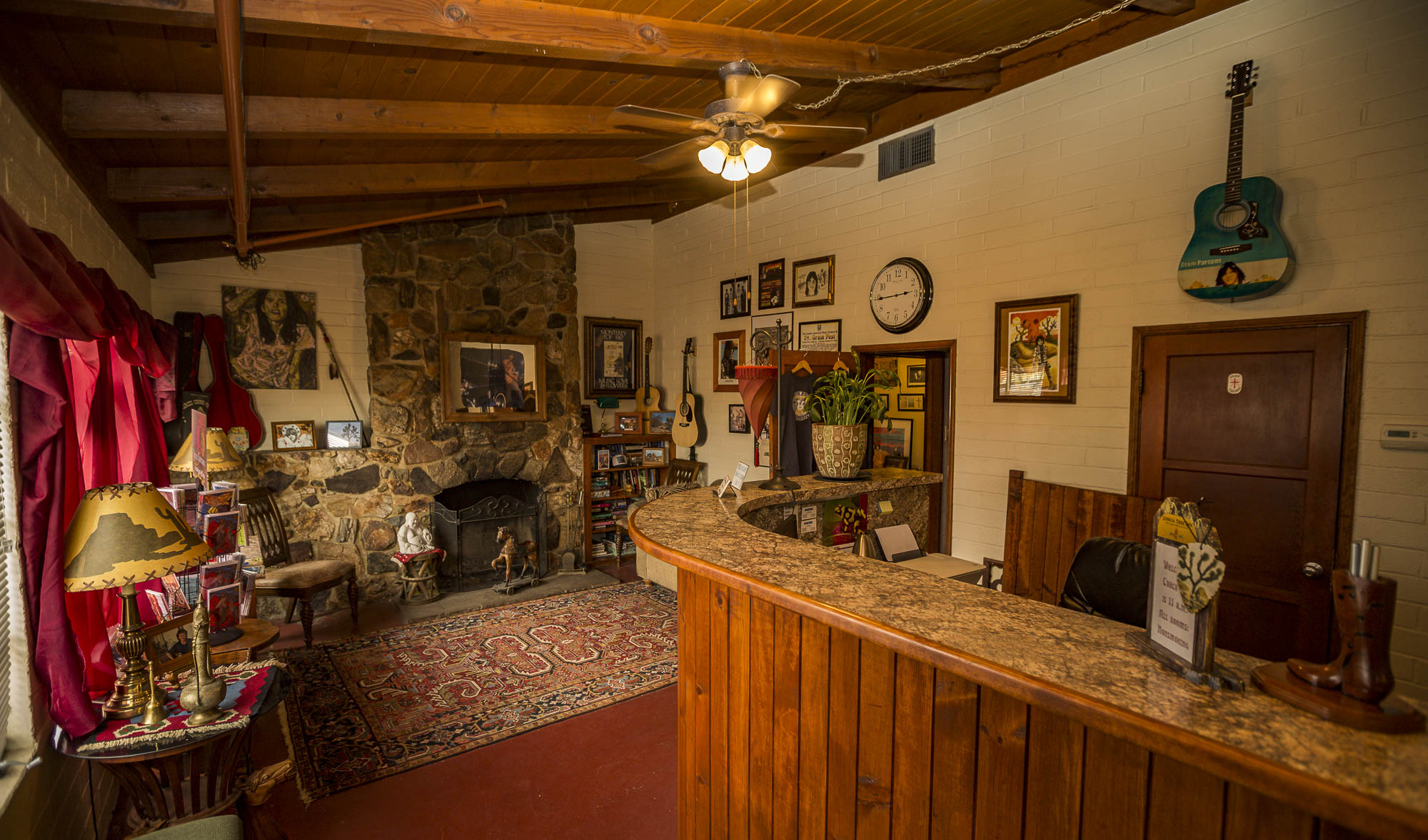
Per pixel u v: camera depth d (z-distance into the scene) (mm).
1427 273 2412
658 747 2936
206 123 2729
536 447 5797
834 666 1431
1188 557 997
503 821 2434
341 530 4949
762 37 2939
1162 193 3080
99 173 3025
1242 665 1027
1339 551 2629
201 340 4566
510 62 2824
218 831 1644
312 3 2039
